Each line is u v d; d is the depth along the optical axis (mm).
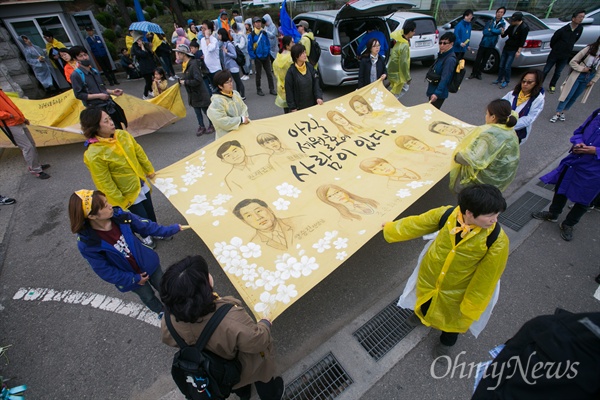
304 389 2324
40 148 6121
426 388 2275
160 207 4289
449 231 1840
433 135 3975
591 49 5301
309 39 6801
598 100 6922
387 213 2879
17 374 2492
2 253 3666
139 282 2318
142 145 6020
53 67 8781
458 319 2115
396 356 2467
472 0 14078
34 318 2926
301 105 5066
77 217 1926
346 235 2670
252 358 1718
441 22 14320
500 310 2775
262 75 10047
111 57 10305
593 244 3422
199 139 6168
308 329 2721
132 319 2887
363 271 3229
